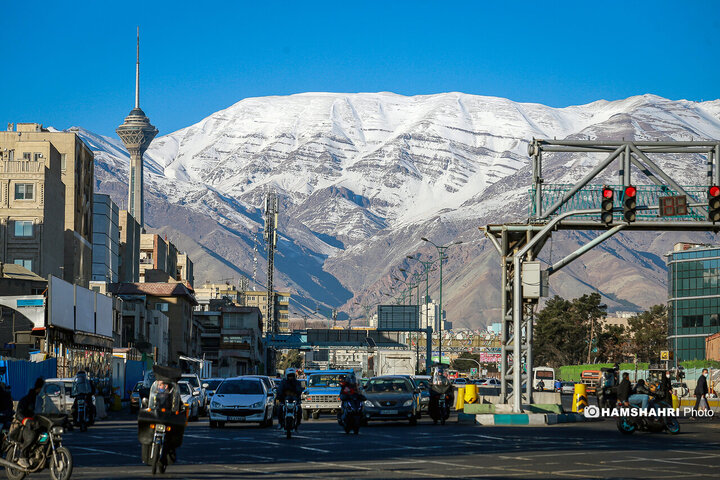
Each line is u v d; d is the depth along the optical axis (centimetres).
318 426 3872
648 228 3812
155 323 10919
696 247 13500
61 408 3641
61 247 11794
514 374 3962
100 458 2353
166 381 1984
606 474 1970
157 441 1950
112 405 6056
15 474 1823
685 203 3369
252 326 15775
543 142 3903
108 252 14625
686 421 4275
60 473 1780
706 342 12212
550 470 2052
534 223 3938
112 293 10919
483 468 2092
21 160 10925
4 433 1889
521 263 3894
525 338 4147
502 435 3200
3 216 10806
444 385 4162
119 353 7494
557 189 3919
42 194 10875
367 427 3828
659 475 1952
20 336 6256
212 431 3556
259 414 3775
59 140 12594
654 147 3822
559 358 16025
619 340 15762
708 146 3791
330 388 4556
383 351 7831
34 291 9256
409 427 3800
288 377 3212
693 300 13412
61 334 6225
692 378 9556
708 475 1959
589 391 10738
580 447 2672
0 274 9050
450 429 3597
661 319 15850
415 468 2094
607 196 3453
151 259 18350
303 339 16500
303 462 2239
